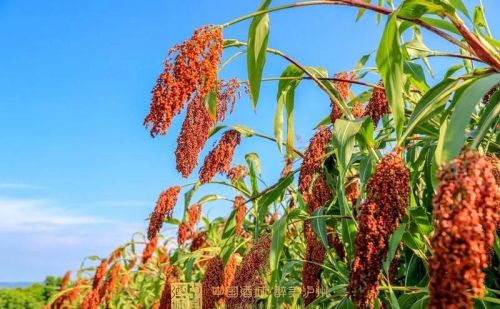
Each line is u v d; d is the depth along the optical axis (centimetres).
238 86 481
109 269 873
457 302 160
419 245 372
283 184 497
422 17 348
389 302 413
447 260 162
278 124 515
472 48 285
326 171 455
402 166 233
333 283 540
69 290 934
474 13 398
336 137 368
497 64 276
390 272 389
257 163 622
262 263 462
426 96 288
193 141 438
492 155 344
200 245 738
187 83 329
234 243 558
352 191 448
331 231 483
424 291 356
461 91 285
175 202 630
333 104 445
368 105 397
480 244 162
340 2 318
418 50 428
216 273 538
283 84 462
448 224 165
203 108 441
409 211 343
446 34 294
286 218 445
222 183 651
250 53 351
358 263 225
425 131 380
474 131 281
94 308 805
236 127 521
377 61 297
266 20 348
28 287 1564
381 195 228
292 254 629
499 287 389
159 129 328
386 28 292
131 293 956
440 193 171
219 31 338
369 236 225
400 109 292
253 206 616
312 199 448
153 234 627
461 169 173
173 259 740
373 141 386
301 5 325
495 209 169
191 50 331
